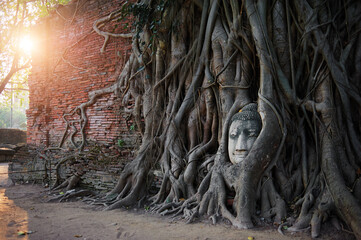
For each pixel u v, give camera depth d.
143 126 7.82
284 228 4.57
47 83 10.28
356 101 5.25
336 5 5.73
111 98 8.62
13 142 23.48
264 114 5.34
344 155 4.98
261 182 5.25
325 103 5.23
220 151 5.82
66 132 9.49
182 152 6.80
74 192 7.38
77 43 9.52
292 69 5.65
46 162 9.30
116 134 8.37
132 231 4.58
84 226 4.87
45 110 10.20
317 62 5.52
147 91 7.68
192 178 6.24
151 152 7.13
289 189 5.29
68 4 9.90
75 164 8.44
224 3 6.50
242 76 6.24
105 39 8.84
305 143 5.52
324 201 4.60
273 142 5.21
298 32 5.88
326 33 5.46
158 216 5.58
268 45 5.67
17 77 17.55
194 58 7.02
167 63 7.54
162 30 7.31
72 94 9.54
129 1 8.27
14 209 6.13
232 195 5.38
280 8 5.98
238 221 4.73
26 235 4.36
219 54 6.49
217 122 6.58
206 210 5.27
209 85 6.55
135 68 8.10
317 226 4.36
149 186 6.96
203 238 4.19
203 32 6.86
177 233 4.45
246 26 6.22
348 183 4.84
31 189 8.60
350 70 5.49
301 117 5.68
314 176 5.12
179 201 6.06
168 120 7.07
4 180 10.34
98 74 8.97
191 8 7.15
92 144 8.83
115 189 6.99
